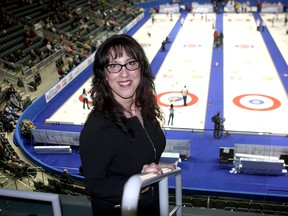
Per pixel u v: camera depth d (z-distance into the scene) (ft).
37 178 51.08
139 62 7.31
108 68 7.14
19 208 8.36
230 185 48.21
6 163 48.85
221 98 78.13
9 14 119.44
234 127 65.16
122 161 7.01
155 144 7.84
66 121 71.31
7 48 98.99
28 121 63.77
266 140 59.57
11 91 74.43
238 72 94.38
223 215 9.86
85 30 135.03
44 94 78.18
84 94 75.25
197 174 51.19
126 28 151.84
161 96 80.84
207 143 59.62
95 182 6.25
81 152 6.64
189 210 9.99
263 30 140.97
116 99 7.41
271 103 74.59
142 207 7.46
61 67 91.61
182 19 158.81
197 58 108.68
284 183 47.85
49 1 148.56
